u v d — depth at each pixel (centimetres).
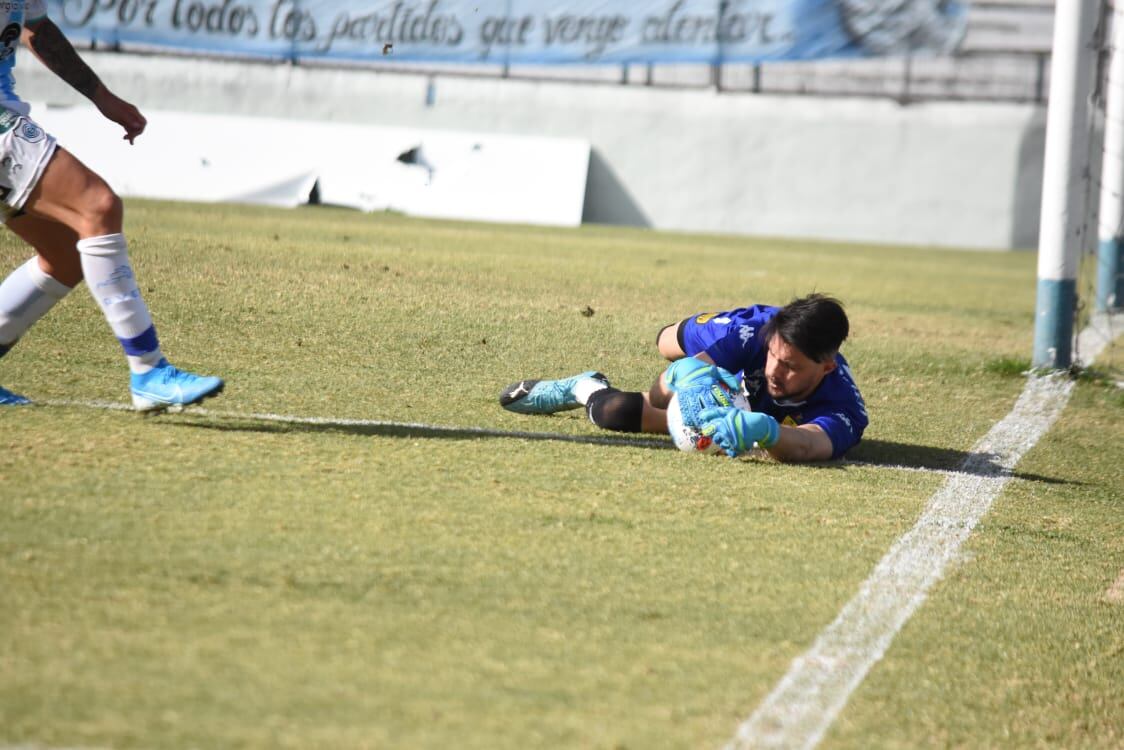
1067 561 1192
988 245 6406
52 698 705
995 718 859
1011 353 2520
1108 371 2417
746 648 898
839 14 6278
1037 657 967
